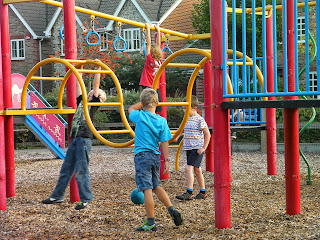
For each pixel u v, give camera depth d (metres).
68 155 6.13
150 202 4.87
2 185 6.00
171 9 25.06
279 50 18.69
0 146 5.98
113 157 12.48
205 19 20.39
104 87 22.44
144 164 4.90
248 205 5.96
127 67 22.69
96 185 7.87
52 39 27.08
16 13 27.47
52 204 6.34
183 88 23.31
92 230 4.97
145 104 5.11
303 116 13.55
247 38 17.83
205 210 5.79
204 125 6.50
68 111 6.33
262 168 9.72
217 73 4.80
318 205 5.84
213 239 4.46
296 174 5.37
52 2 6.88
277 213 5.46
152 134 4.98
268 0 17.09
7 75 6.81
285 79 4.55
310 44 10.12
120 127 16.64
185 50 5.90
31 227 5.14
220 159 4.82
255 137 14.01
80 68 6.56
